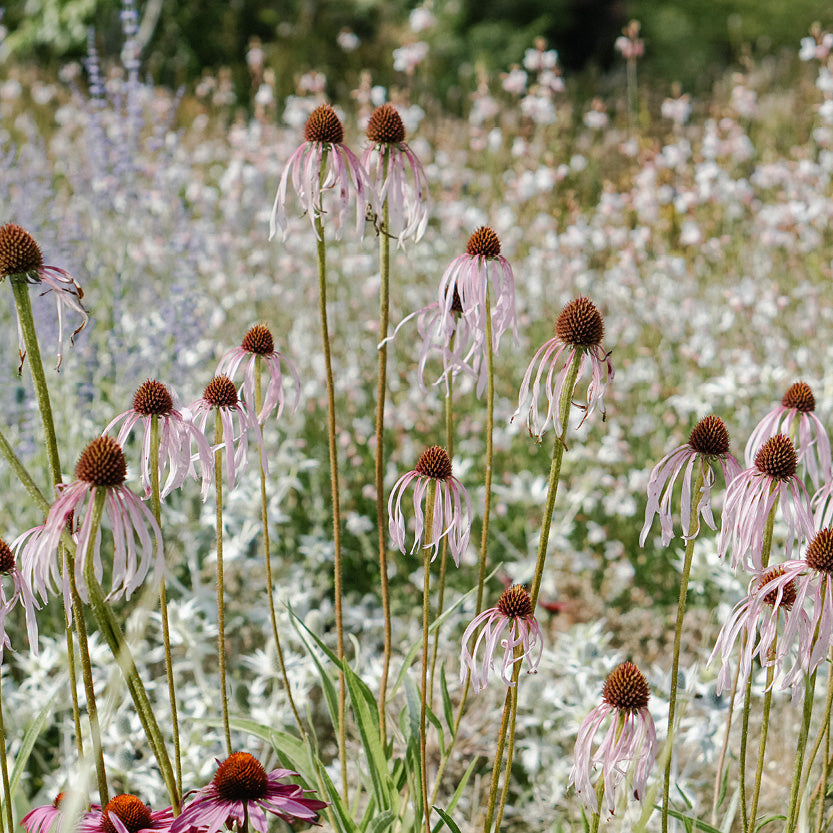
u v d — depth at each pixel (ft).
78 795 5.64
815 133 24.67
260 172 23.56
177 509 14.49
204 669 12.96
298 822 10.35
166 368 16.21
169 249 18.52
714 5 60.44
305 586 14.02
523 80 26.94
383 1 51.49
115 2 42.24
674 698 7.20
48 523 6.02
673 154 25.32
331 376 8.50
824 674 11.39
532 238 24.45
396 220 8.68
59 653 11.14
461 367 8.02
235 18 45.50
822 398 16.65
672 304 21.62
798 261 22.99
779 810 10.64
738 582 12.04
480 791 11.09
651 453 18.44
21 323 6.63
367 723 8.20
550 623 14.85
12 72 35.58
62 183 24.75
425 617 7.80
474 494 16.65
